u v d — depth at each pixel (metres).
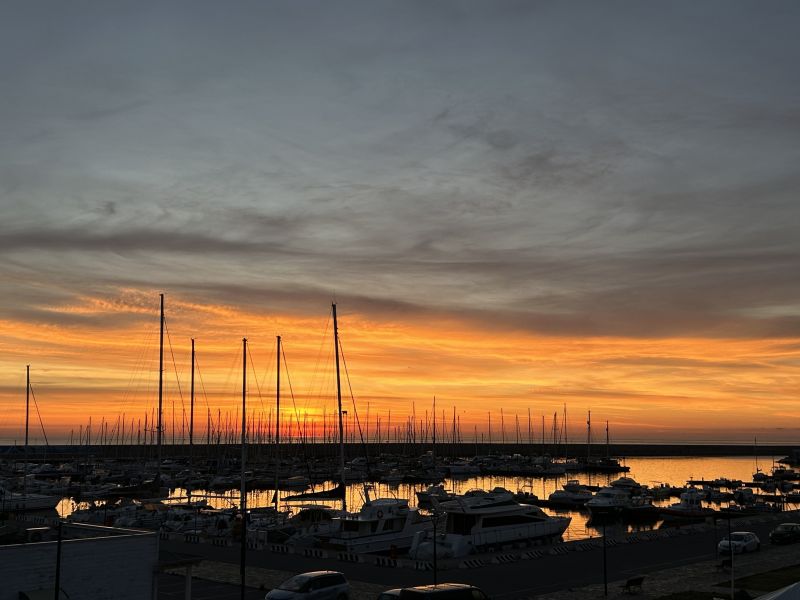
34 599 30.56
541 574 49.12
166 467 175.38
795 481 183.75
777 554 57.47
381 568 51.53
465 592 33.38
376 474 181.50
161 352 108.50
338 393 86.94
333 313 89.44
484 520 62.94
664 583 46.03
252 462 189.50
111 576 33.19
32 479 136.75
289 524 73.88
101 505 109.44
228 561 54.12
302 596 37.22
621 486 147.62
